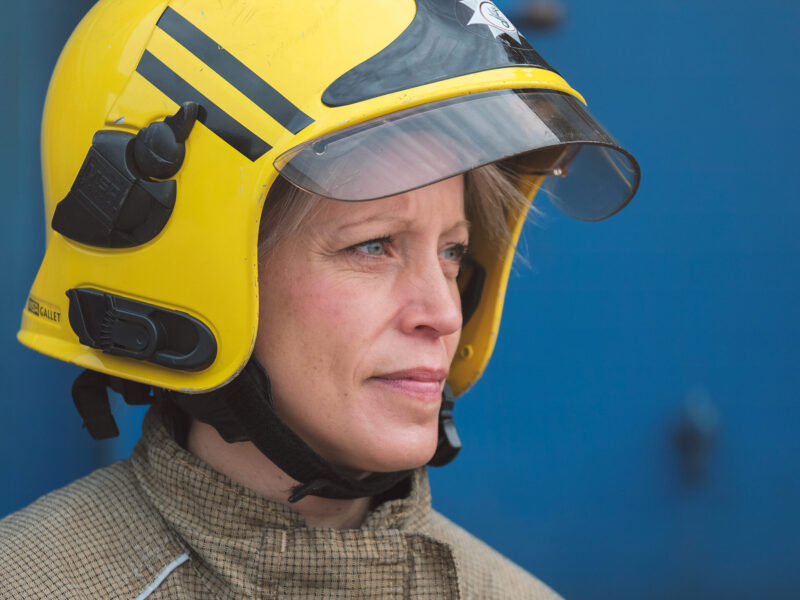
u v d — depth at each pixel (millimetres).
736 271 7207
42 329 2988
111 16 2910
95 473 2980
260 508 2684
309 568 2637
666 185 7145
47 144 2953
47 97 3037
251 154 2535
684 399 7191
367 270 2684
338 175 2461
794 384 7285
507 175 3326
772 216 7207
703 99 7121
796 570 7340
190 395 2697
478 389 7047
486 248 3361
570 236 7051
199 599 2695
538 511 7121
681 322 7180
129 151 2684
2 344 5410
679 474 7234
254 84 2588
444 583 2873
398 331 2693
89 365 2822
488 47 2670
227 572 2619
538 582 3574
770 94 7152
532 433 7102
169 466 2732
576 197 3342
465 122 2543
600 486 7180
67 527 2754
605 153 3164
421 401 2705
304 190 2533
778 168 7191
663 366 7188
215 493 2688
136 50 2770
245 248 2533
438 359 2723
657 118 7105
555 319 7086
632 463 7203
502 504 7102
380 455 2672
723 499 7273
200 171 2602
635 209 7121
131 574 2697
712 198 7172
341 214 2623
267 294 2680
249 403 2637
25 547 2688
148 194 2643
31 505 2922
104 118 2770
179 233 2631
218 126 2590
